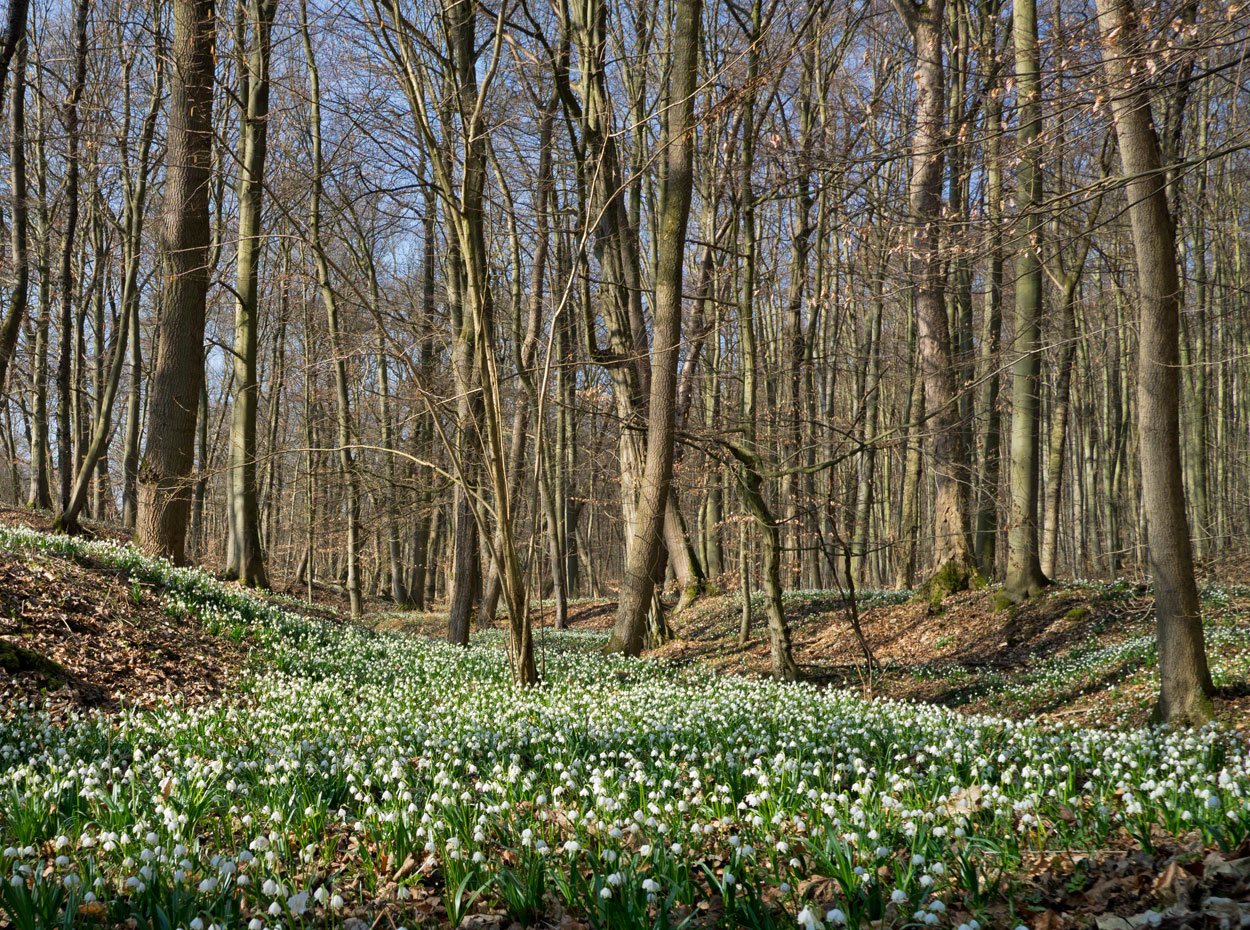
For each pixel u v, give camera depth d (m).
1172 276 9.20
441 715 9.84
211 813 5.74
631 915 3.93
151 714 8.93
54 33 27.92
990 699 13.70
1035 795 5.29
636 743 7.91
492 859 4.78
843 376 34.66
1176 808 5.31
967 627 18.59
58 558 13.68
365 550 36.62
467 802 5.69
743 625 20.39
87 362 36.69
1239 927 3.83
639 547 16.83
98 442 21.17
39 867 4.15
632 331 20.89
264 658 13.27
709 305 25.03
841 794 5.84
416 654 15.83
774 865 4.68
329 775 6.38
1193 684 9.23
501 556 11.84
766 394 29.42
